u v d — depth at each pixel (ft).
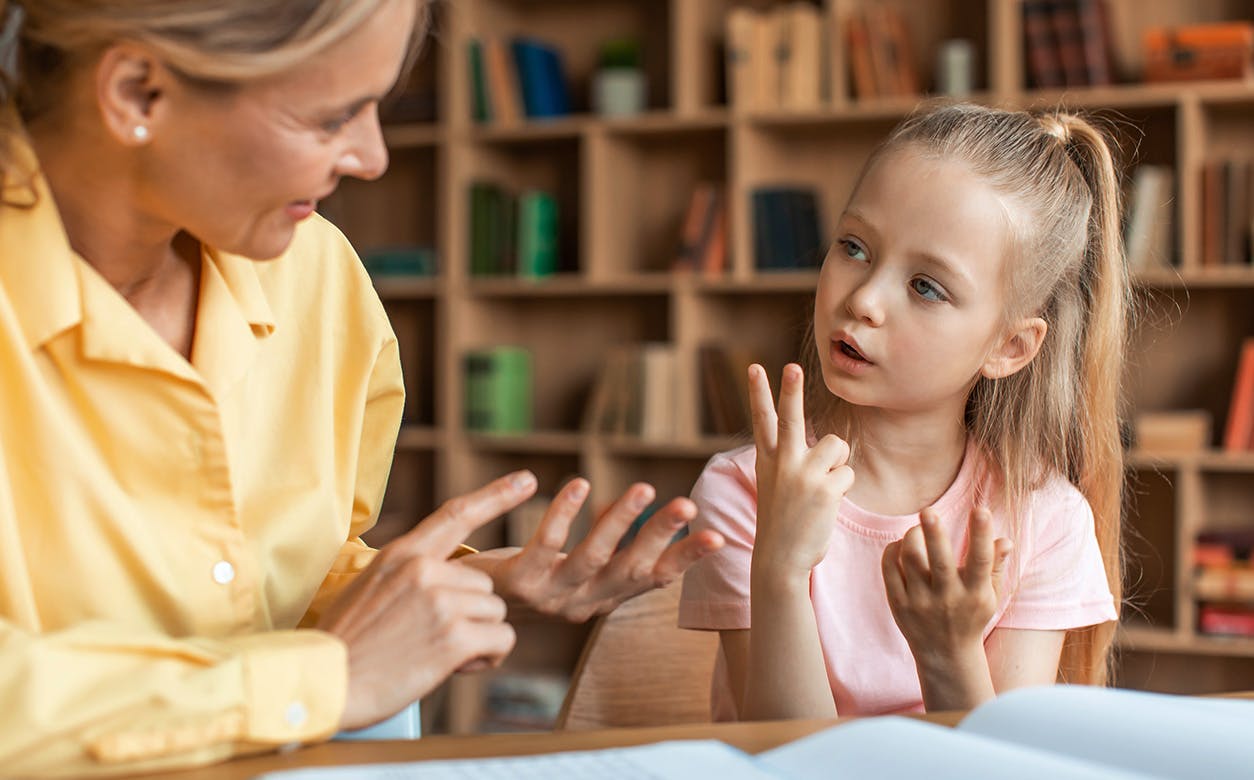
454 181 12.21
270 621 3.28
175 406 2.93
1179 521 10.25
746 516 4.18
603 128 11.69
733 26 11.27
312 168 2.58
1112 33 10.88
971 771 2.14
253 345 3.16
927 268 3.82
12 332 2.76
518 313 13.03
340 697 2.47
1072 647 4.39
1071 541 4.22
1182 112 10.14
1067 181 4.17
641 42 12.54
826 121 11.31
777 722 2.79
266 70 2.40
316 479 3.39
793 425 3.40
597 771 2.20
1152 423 10.41
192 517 3.00
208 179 2.58
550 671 12.61
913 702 4.04
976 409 4.28
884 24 11.02
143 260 2.96
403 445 12.50
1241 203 10.18
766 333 12.11
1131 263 10.20
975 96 10.96
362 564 3.54
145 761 2.27
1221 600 10.11
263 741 2.40
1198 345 10.97
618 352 11.80
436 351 13.21
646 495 2.92
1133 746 2.36
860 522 4.14
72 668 2.27
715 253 11.53
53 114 2.68
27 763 2.19
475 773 2.17
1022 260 3.95
